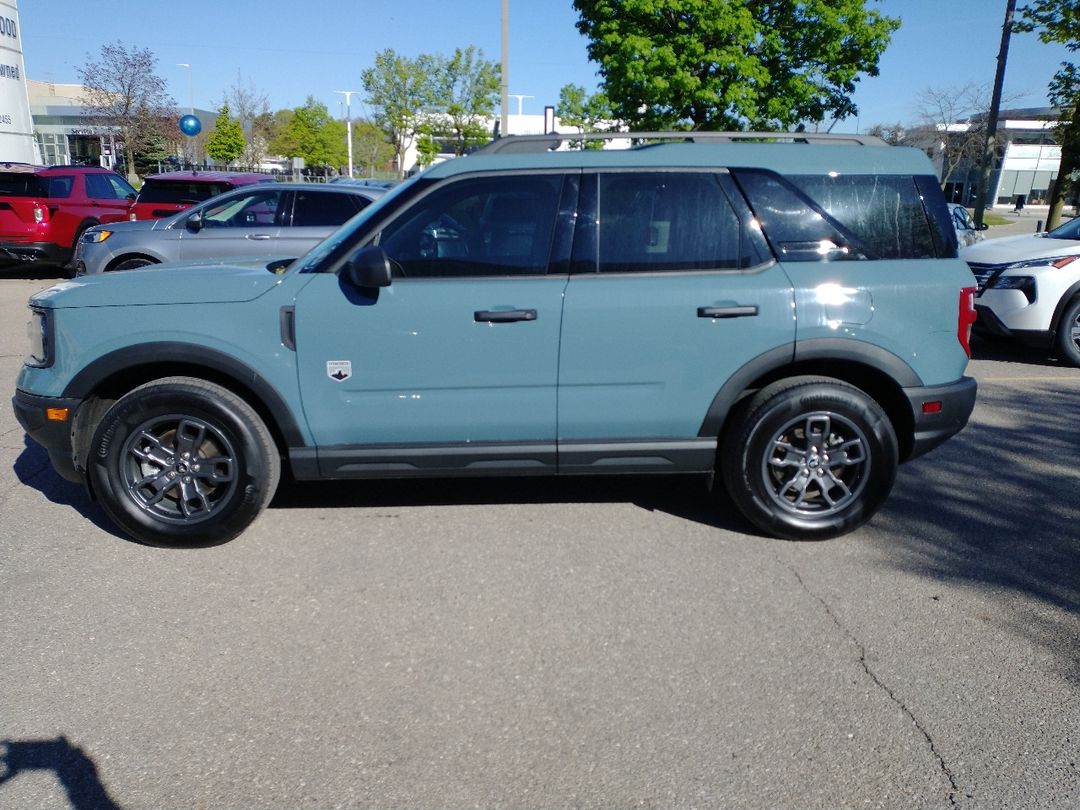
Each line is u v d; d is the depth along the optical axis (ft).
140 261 32.50
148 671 10.50
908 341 13.64
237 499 13.51
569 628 11.54
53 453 13.96
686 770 8.82
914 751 9.14
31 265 56.08
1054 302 27.55
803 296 13.41
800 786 8.61
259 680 10.33
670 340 13.39
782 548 14.11
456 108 125.70
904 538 14.61
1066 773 8.80
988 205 196.13
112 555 13.66
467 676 10.43
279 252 32.32
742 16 58.34
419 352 13.25
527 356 13.34
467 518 15.24
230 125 142.61
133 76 112.37
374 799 8.41
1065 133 67.36
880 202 13.83
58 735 9.31
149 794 8.46
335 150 177.78
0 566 13.24
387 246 13.35
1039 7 63.46
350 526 14.87
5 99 62.75
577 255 13.42
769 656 10.91
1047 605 12.32
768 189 13.62
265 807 8.30
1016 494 16.78
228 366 13.20
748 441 13.74
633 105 63.26
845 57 64.08
